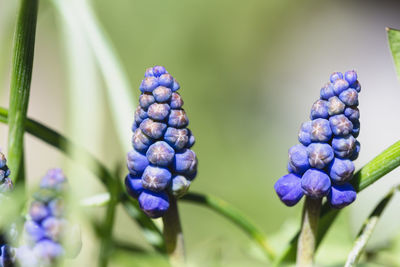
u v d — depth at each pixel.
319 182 0.28
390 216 0.36
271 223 0.72
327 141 0.28
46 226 0.26
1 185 0.26
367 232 0.29
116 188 0.30
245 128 0.89
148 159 0.28
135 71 0.82
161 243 0.31
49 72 0.78
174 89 0.28
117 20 0.82
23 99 0.29
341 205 0.28
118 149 0.62
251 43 0.94
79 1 0.33
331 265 0.33
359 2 1.05
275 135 0.91
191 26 0.88
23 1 0.29
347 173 0.28
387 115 0.94
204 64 0.88
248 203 0.75
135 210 0.31
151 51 0.84
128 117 0.34
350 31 1.03
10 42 0.32
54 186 0.26
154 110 0.28
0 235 0.26
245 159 0.85
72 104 0.31
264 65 0.95
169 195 0.29
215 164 0.82
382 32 1.03
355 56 1.01
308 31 1.01
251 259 0.33
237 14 0.93
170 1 0.85
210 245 0.31
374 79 0.99
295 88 0.96
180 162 0.28
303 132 0.28
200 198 0.32
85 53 0.32
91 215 0.30
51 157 0.69
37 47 0.77
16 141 0.29
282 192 0.28
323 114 0.28
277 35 0.98
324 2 1.04
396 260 0.35
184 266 0.29
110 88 0.34
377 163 0.29
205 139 0.84
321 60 1.00
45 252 0.26
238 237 0.46
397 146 0.29
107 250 0.30
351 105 0.28
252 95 0.92
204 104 0.87
